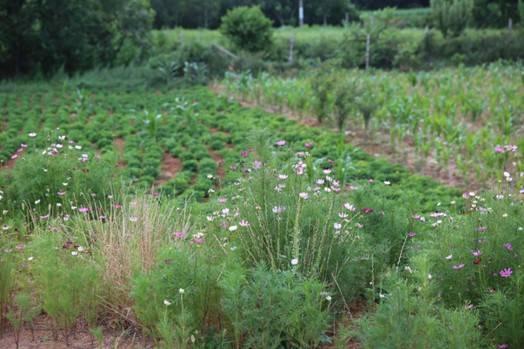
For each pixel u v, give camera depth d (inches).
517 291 162.4
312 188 234.8
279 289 155.6
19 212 270.1
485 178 414.3
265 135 231.6
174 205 261.1
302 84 782.5
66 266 182.4
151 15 1254.3
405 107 595.8
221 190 287.7
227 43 1255.5
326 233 192.5
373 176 430.3
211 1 1990.7
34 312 173.9
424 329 139.5
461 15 1316.4
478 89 767.7
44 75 1142.3
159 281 164.6
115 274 194.7
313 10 2084.2
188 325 161.3
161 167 477.7
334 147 502.3
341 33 1503.4
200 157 493.4
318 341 157.2
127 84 979.3
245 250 192.2
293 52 1272.1
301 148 501.4
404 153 497.0
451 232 195.6
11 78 1112.8
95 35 1197.7
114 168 335.6
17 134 592.1
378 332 141.1
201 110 716.0
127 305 187.3
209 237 209.8
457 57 1208.8
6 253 201.9
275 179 212.7
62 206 271.7
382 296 158.2
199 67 989.2
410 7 2322.8
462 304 175.8
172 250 173.9
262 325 153.9
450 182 423.2
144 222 217.9
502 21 1494.8
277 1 2073.1
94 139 568.7
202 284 164.9
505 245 178.5
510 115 542.3
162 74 972.6
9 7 1091.9
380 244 204.7
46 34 1110.4
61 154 325.1
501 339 159.3
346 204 210.5
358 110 603.8
